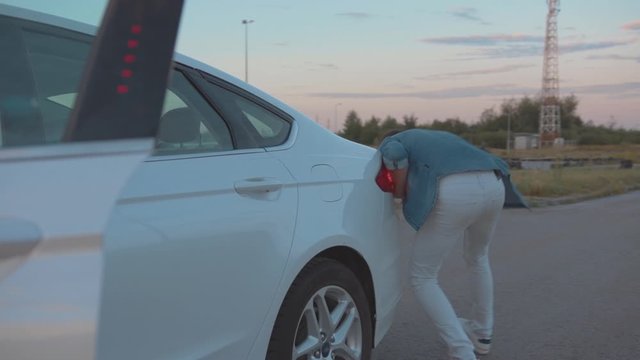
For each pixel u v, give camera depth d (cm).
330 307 321
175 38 160
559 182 2139
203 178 246
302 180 296
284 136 306
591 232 1047
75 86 226
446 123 10744
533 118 11756
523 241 943
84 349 149
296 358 293
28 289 146
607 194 2112
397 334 482
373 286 345
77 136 153
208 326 240
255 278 261
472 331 438
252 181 266
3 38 224
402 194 373
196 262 233
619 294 611
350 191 328
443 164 372
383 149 370
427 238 387
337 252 321
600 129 11175
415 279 397
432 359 429
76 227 149
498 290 626
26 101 220
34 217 147
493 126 11850
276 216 273
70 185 151
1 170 150
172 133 251
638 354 443
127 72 155
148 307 217
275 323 278
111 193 152
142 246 214
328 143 333
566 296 602
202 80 276
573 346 459
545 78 10031
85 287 149
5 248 145
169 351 226
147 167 231
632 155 6975
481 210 380
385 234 357
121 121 154
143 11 158
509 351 447
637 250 860
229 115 280
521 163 4709
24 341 146
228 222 248
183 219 230
